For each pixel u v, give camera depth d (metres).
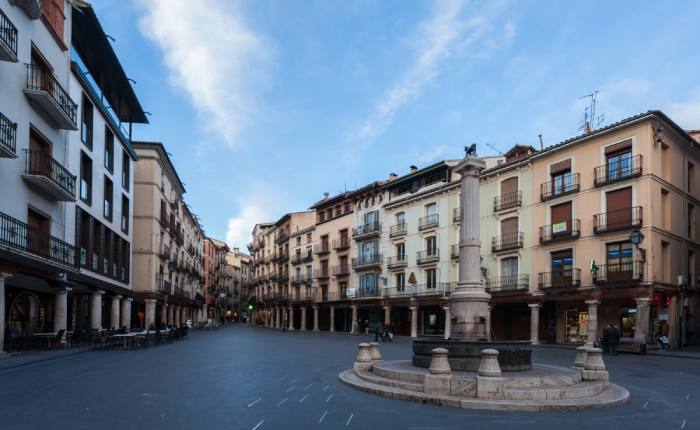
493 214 36.53
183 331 34.81
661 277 27.12
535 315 32.03
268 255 80.69
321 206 60.16
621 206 28.39
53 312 24.66
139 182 39.84
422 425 7.49
